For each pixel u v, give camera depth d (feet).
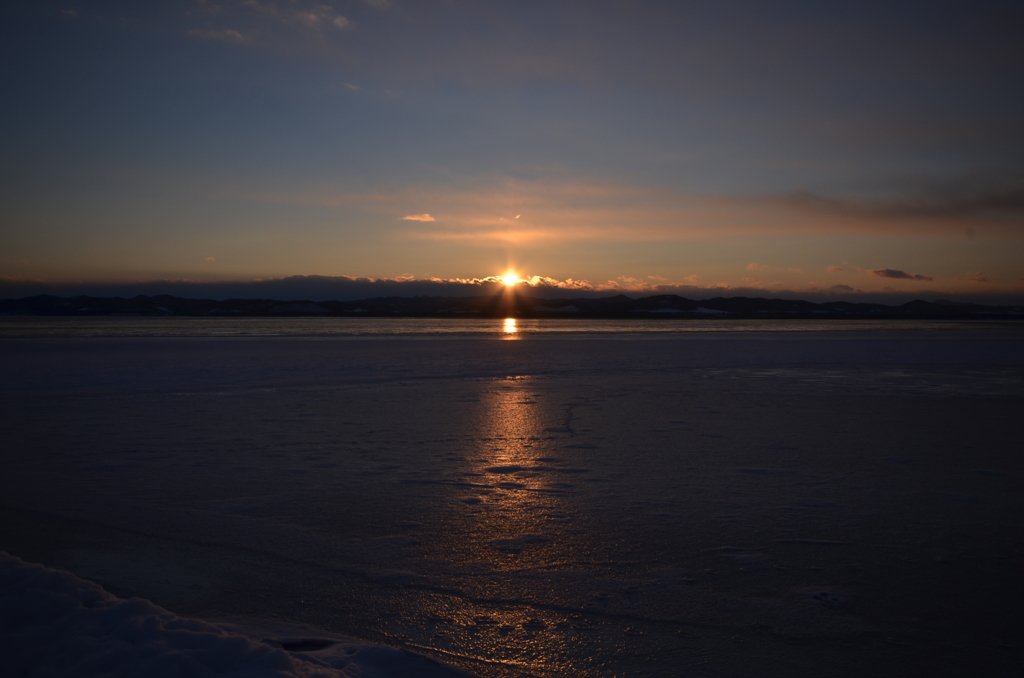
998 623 10.37
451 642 9.77
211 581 11.97
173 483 19.02
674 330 201.57
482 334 163.53
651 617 10.59
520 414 32.89
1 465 21.38
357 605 11.01
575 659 9.28
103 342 113.80
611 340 125.80
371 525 15.20
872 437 26.32
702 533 14.57
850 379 51.26
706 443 25.12
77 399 38.60
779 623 10.36
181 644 8.63
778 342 116.37
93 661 8.07
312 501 17.15
